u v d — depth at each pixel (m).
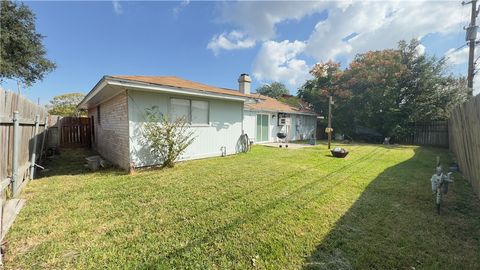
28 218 2.93
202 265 2.01
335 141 15.83
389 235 2.54
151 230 2.64
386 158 8.13
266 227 2.71
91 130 11.28
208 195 3.86
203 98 7.58
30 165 4.89
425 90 14.15
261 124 13.76
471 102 4.23
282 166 6.37
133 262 2.05
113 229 2.66
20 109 4.12
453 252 2.22
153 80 6.54
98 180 4.87
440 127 12.84
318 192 4.04
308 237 2.49
